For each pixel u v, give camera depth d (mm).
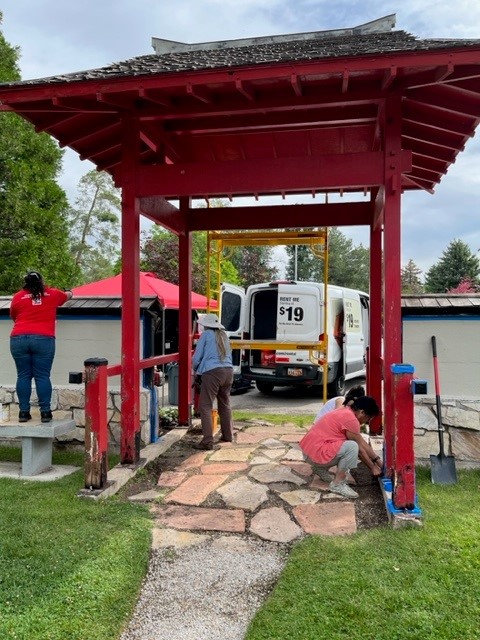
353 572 2807
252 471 4641
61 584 2695
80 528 3371
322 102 4176
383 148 4250
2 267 13617
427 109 4480
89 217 32219
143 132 4793
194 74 3629
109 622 2436
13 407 5562
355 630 2326
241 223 6230
